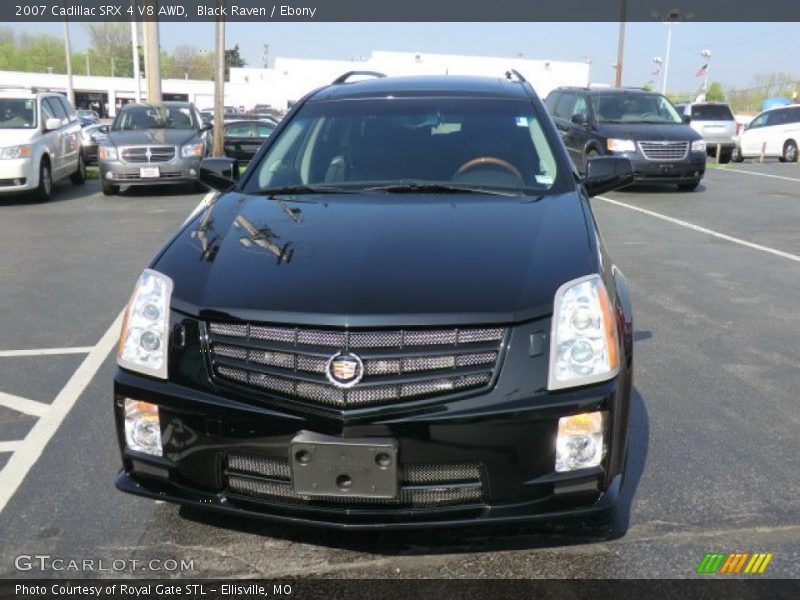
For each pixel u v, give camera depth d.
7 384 4.76
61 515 3.27
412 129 4.27
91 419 4.24
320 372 2.64
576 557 2.96
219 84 17.52
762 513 3.26
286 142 4.30
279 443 2.65
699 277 7.52
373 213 3.41
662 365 5.06
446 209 3.45
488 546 3.03
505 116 4.32
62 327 5.96
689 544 3.04
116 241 9.41
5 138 12.49
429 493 2.66
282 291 2.77
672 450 3.84
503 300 2.69
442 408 2.59
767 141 22.77
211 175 4.38
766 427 4.11
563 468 2.66
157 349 2.84
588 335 2.70
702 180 16.12
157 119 14.65
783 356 5.23
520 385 2.62
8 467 3.68
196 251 3.11
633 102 14.62
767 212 11.68
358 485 2.60
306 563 2.94
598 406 2.66
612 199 13.15
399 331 2.63
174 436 2.78
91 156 19.64
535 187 3.82
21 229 10.30
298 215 3.42
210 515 3.26
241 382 2.71
